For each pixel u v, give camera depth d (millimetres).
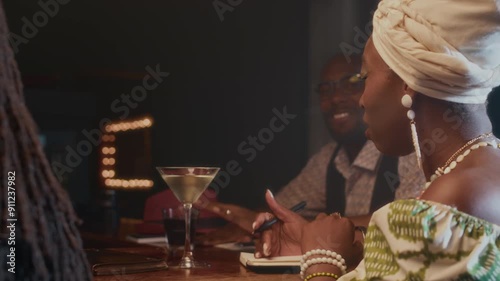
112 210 4301
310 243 1538
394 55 1318
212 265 1812
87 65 5043
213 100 4957
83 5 4957
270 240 1786
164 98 5102
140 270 1639
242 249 2252
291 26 4602
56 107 4824
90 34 5035
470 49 1251
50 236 828
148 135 5035
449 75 1245
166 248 2135
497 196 1190
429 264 1151
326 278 1483
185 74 5059
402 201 1203
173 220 2047
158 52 5117
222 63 4938
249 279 1575
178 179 1806
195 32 5012
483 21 1233
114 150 4957
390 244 1197
